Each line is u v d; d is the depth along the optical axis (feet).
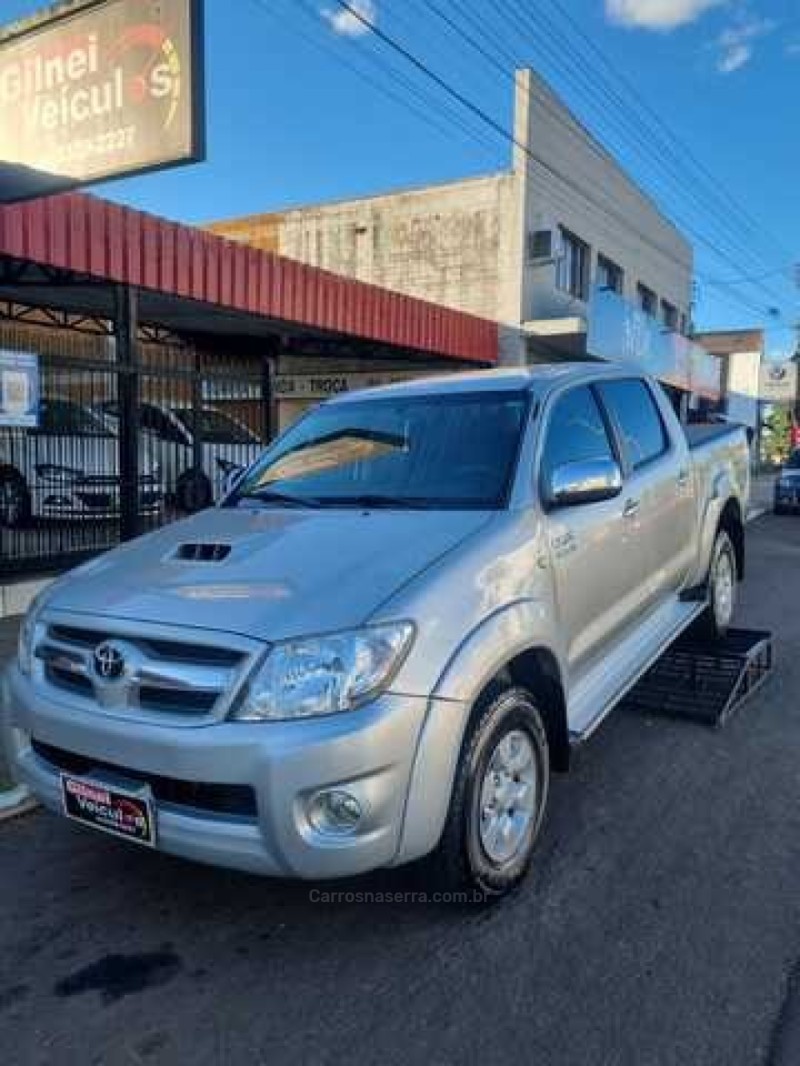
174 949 9.95
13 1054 8.29
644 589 15.49
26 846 12.57
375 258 67.21
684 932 9.96
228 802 9.00
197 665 9.07
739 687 17.78
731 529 21.31
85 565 12.00
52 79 19.71
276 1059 8.14
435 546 10.48
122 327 29.43
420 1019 8.63
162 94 18.28
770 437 165.48
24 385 23.88
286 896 10.96
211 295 33.78
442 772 9.20
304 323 40.52
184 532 12.29
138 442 28.40
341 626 9.01
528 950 9.69
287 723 8.68
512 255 61.26
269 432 33.86
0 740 12.13
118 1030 8.60
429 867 9.86
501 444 12.78
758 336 157.69
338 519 11.70
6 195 20.03
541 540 11.60
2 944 10.14
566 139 66.39
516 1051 8.15
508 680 10.55
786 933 9.91
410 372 62.18
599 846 12.05
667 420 17.93
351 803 8.71
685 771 14.61
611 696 13.10
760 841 12.16
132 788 9.39
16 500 26.04
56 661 10.21
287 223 71.36
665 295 93.45
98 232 28.12
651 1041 8.23
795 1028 8.35
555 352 68.69
